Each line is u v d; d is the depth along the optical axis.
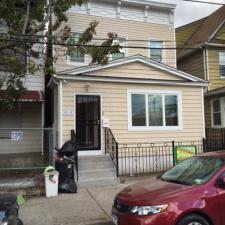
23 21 12.94
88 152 13.81
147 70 15.06
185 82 15.36
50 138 11.84
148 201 6.06
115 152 13.66
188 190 6.26
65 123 13.52
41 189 10.91
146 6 19.39
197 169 7.07
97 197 10.43
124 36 19.02
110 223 8.22
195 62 22.91
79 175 12.15
